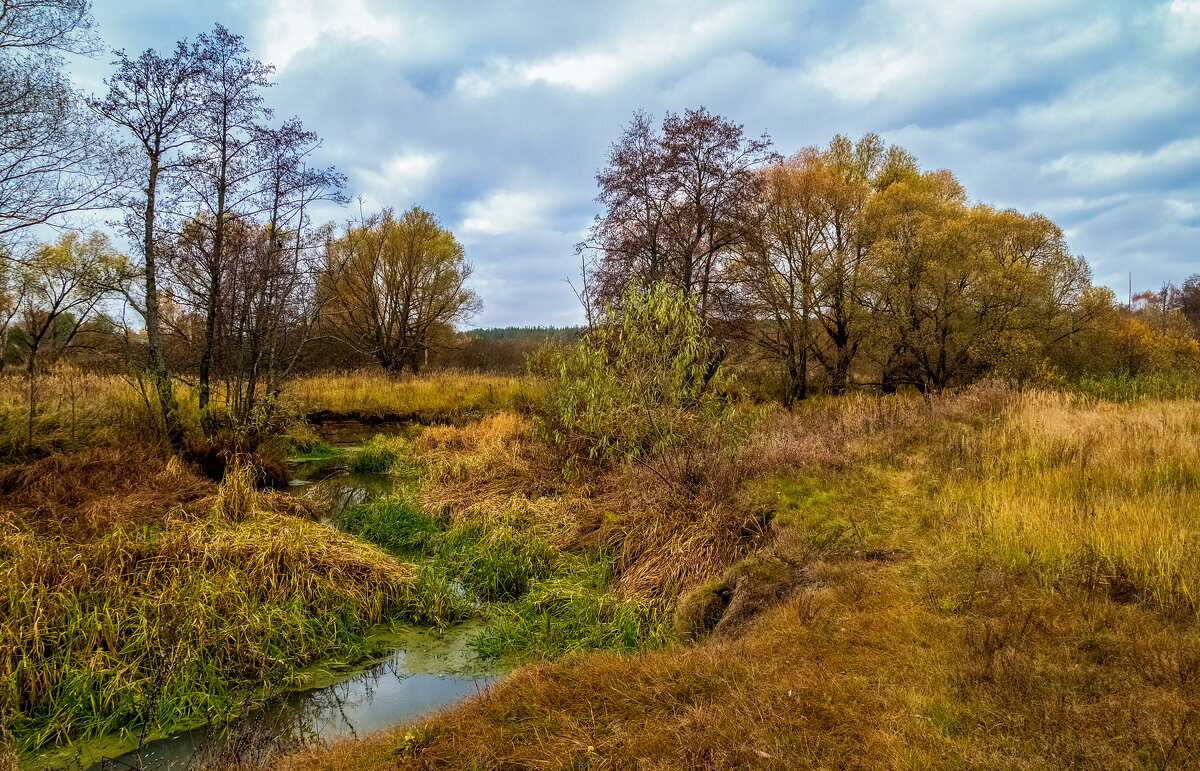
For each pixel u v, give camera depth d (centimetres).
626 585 724
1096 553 519
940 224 2027
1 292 2233
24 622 530
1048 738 321
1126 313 2266
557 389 1296
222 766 421
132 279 1212
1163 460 716
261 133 1191
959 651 414
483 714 410
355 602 673
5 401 1089
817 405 1875
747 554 695
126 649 534
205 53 1120
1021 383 1548
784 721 360
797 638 470
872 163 2644
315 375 2278
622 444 1005
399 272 3294
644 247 1816
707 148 1792
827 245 2256
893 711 360
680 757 338
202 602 592
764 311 2120
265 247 1239
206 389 1161
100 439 1052
